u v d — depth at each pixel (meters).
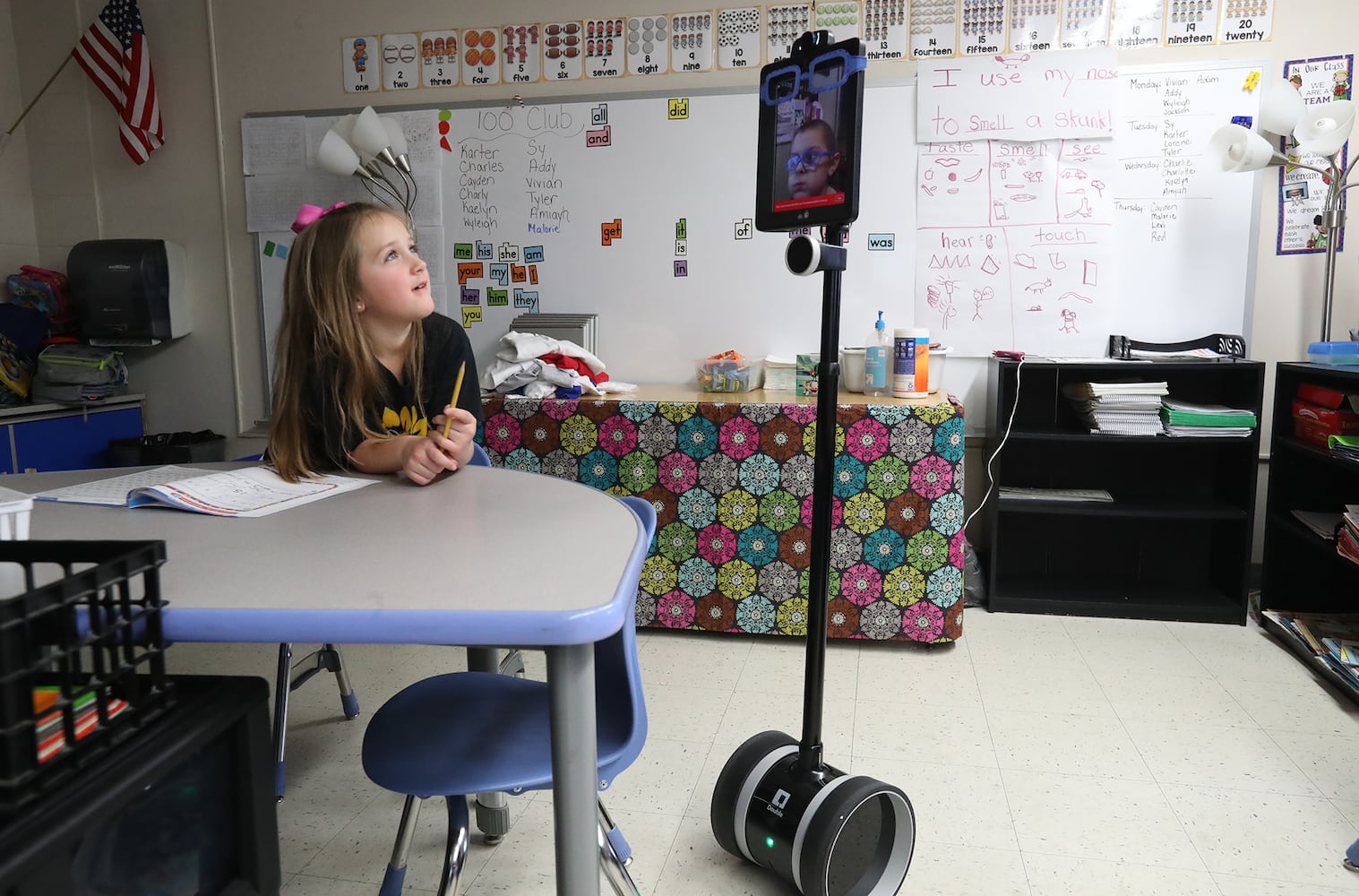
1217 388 3.18
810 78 1.39
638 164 3.35
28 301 3.62
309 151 3.58
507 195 3.46
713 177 3.30
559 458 2.94
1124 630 2.94
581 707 0.89
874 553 2.77
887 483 2.74
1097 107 3.06
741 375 3.11
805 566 2.82
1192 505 3.04
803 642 2.89
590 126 3.36
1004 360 2.97
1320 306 3.08
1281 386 2.82
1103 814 1.87
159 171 3.71
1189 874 1.67
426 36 3.47
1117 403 2.95
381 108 3.52
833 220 1.38
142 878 0.74
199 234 3.71
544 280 3.47
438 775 1.13
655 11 3.30
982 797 1.93
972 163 3.15
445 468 1.46
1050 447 3.32
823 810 1.50
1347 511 2.47
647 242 3.38
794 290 3.29
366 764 1.17
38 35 3.71
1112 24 3.06
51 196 3.79
